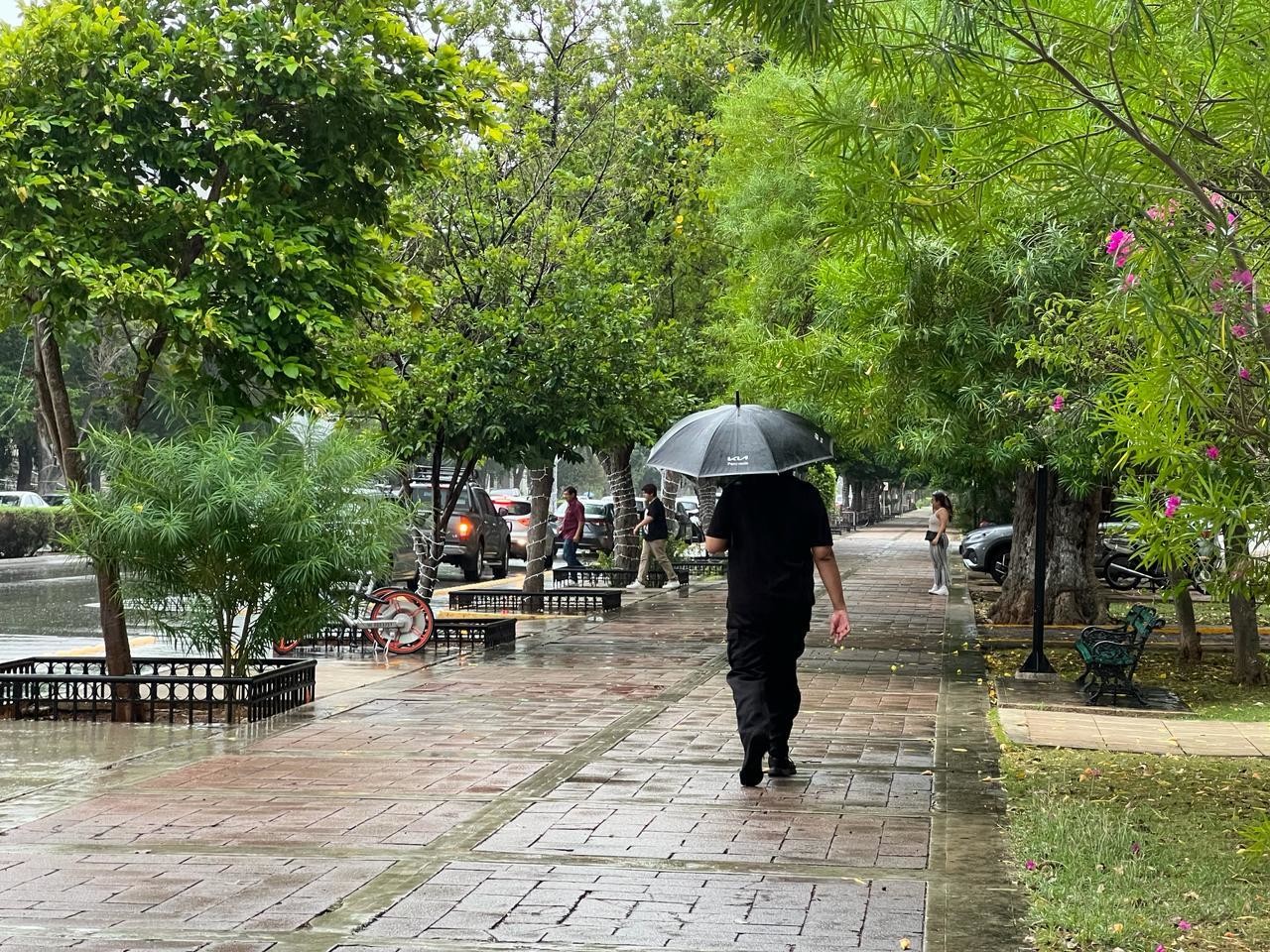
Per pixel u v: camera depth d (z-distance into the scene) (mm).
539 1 22234
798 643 8500
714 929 5496
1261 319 5543
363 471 11469
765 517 8461
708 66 27062
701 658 15344
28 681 10984
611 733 10227
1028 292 12898
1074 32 5543
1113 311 5762
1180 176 5340
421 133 12664
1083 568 19938
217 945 5289
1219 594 6734
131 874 6305
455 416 17391
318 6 11930
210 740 9938
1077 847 6742
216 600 11125
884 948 5281
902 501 127688
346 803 7773
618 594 22281
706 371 24344
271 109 12055
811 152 6551
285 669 11367
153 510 10727
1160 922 5637
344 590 11500
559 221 19250
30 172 10852
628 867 6438
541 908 5766
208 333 10773
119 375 12086
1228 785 8594
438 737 10055
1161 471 6188
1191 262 5492
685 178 25062
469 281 18422
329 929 5488
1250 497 6285
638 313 19094
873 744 9898
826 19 5430
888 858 6617
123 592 11125
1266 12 5496
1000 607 20203
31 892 6008
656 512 27781
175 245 11797
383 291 12641
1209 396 5797
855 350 14773
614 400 18547
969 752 9617
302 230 11477
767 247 20938
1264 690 13922
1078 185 5883
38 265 10570
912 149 5844
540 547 22453
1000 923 5605
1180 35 5723
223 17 11414
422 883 6152
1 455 73750
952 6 5367
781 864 6484
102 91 11078
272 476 11039
